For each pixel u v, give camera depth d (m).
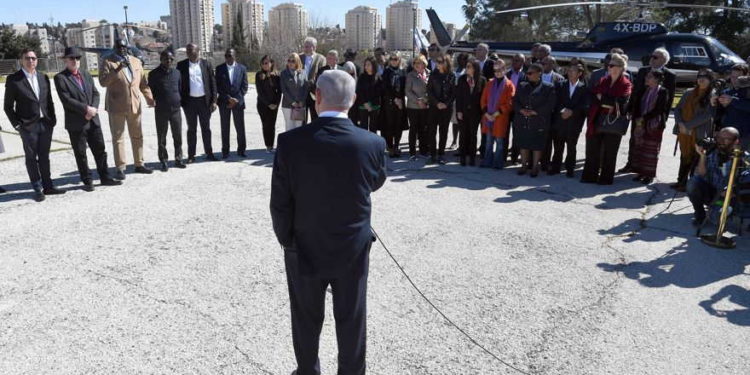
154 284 4.03
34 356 3.08
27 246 4.76
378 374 2.97
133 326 3.42
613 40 16.48
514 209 6.07
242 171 7.69
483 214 5.87
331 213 2.44
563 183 7.30
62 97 6.22
